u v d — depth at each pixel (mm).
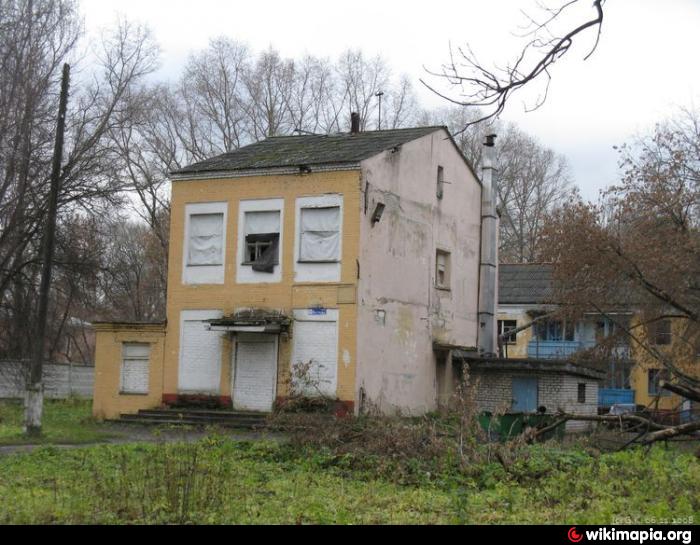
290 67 54125
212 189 29891
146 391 30125
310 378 27469
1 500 11914
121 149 44719
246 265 29016
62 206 35438
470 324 35094
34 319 36625
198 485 12078
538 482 14492
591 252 29047
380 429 17344
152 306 57156
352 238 27469
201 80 53125
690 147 31844
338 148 30344
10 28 34281
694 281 29953
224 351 29062
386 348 28797
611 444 20625
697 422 16375
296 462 17062
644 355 31531
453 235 33906
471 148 43125
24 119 33812
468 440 16281
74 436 23109
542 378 31344
